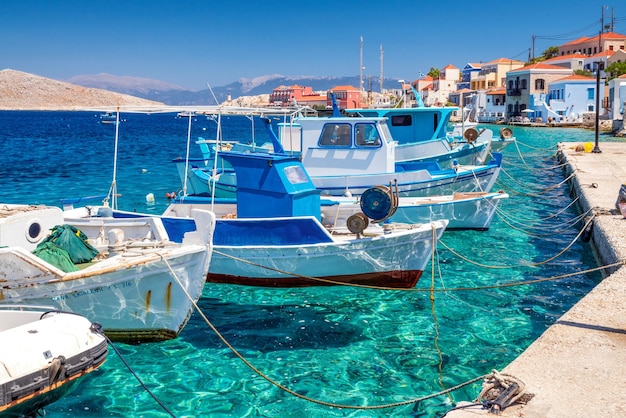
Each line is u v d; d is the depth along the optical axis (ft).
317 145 61.16
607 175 79.15
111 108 41.06
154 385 29.07
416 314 38.09
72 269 32.91
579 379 22.66
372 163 60.18
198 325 36.58
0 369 23.52
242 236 42.06
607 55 296.71
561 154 116.26
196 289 34.01
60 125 399.85
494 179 65.21
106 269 30.96
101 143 209.36
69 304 31.83
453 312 38.34
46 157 151.43
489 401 21.07
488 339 34.01
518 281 44.60
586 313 29.37
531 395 21.52
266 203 43.21
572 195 80.79
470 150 77.97
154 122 516.73
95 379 29.60
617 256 39.55
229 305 39.83
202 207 50.75
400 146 76.89
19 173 116.26
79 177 110.42
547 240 56.85
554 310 38.50
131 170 121.90
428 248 41.19
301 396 25.77
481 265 46.65
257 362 31.50
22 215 34.78
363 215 40.81
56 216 37.19
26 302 31.50
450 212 56.39
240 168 44.01
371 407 24.17
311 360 31.71
